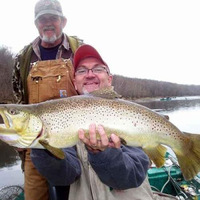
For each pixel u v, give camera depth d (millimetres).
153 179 1186
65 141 679
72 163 719
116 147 656
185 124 5551
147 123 714
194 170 717
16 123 667
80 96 708
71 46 1129
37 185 1046
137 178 700
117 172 651
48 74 1055
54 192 1009
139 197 720
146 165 741
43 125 678
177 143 735
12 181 1834
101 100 701
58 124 680
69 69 1064
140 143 711
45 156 664
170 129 735
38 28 1093
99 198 711
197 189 1112
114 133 686
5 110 666
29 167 1053
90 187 738
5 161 2336
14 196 1228
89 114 682
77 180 753
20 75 1110
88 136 668
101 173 655
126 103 715
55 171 681
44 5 1070
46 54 1117
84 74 878
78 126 674
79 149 781
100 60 886
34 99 1060
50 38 1072
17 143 668
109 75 928
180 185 1159
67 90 1048
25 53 1116
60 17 1093
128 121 698
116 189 698
